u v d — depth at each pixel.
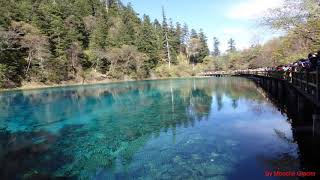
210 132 15.34
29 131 17.73
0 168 11.62
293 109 17.48
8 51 53.56
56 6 78.06
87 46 83.62
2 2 62.56
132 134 16.14
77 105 28.45
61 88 51.69
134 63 80.44
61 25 69.50
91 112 24.05
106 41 83.25
